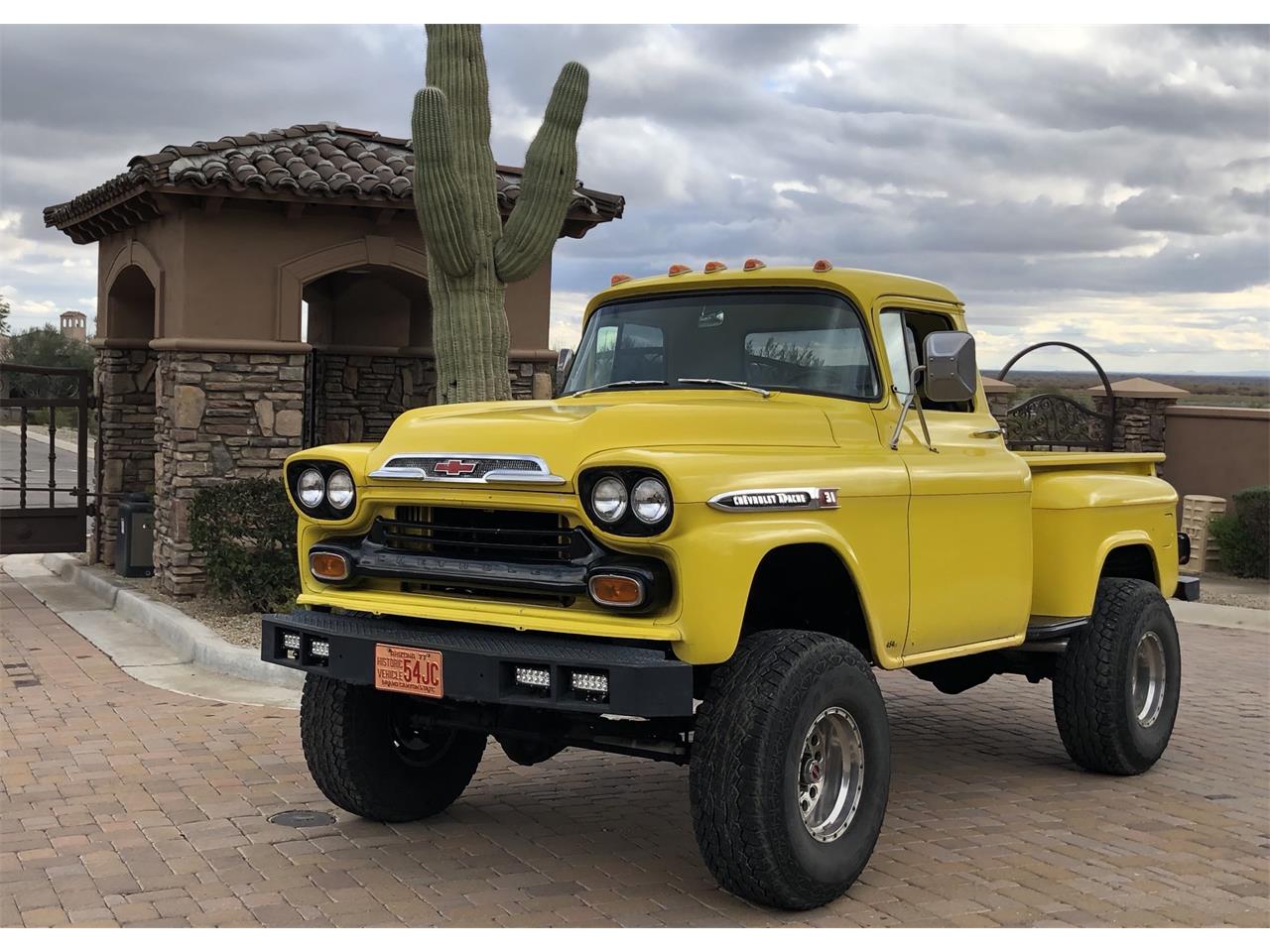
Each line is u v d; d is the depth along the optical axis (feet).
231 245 38.93
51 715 25.91
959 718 27.55
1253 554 52.65
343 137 43.68
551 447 15.11
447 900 15.65
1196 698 29.66
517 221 33.42
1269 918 15.47
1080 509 21.31
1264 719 27.48
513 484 15.08
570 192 33.78
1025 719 27.48
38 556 55.26
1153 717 22.94
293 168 39.11
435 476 15.71
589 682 14.20
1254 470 56.90
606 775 22.17
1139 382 60.85
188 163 37.58
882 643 16.83
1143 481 23.62
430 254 33.55
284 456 39.86
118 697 27.71
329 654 16.21
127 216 42.14
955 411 20.75
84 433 47.47
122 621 38.27
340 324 49.34
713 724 14.79
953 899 16.01
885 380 18.13
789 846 14.75
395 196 39.34
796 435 16.69
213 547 36.06
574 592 14.88
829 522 15.96
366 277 48.60
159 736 24.21
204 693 28.22
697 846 18.15
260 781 21.13
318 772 18.31
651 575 14.24
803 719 14.90
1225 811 20.31
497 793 20.89
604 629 14.52
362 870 16.80
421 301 49.55
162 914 15.08
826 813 15.94
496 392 33.55
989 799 20.92
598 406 17.19
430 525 16.19
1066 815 19.98
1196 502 55.36
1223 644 37.78
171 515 39.60
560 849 17.88
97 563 48.32
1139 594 22.41
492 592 15.85
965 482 18.54
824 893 15.35
